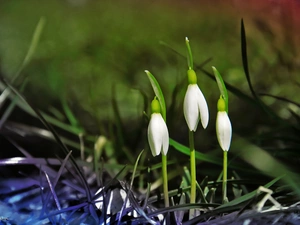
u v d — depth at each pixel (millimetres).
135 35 1085
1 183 517
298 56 744
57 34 1113
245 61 503
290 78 683
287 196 441
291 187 445
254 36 906
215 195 493
